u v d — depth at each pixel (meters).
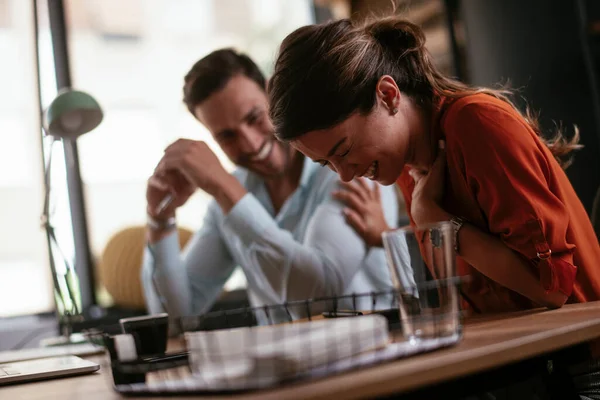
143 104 3.21
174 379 0.75
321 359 0.66
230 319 1.31
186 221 3.08
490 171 1.17
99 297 2.98
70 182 2.97
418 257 0.82
